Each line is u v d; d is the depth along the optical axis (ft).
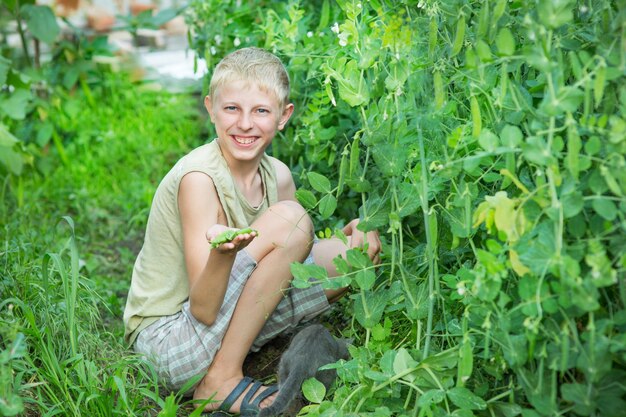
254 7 14.78
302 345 9.64
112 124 19.97
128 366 10.11
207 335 9.90
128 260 15.17
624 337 7.20
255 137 10.19
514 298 8.08
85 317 11.42
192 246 9.89
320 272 9.25
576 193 7.16
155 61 24.82
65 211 16.96
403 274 9.17
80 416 9.11
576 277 7.06
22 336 8.45
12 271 11.48
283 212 10.03
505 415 8.00
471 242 8.52
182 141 19.80
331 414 8.61
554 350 7.52
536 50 7.22
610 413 7.40
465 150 8.81
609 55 7.38
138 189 17.80
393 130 9.23
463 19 8.09
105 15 26.37
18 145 16.10
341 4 9.58
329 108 12.58
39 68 19.88
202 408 9.18
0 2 19.84
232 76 10.02
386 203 9.52
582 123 7.14
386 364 8.69
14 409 7.98
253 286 9.95
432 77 9.19
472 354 8.14
